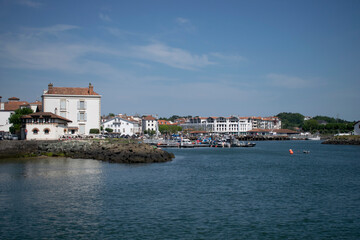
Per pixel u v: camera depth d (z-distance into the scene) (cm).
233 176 5594
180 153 10744
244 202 3784
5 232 2797
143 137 15350
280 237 2728
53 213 3312
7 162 7200
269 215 3297
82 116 11194
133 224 3000
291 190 4450
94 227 2919
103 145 8288
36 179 5097
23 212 3338
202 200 3859
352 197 4053
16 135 10031
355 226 2992
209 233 2795
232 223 3048
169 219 3147
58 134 9381
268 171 6250
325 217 3244
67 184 4725
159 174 5725
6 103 13375
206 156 9544
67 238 2673
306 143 19462
